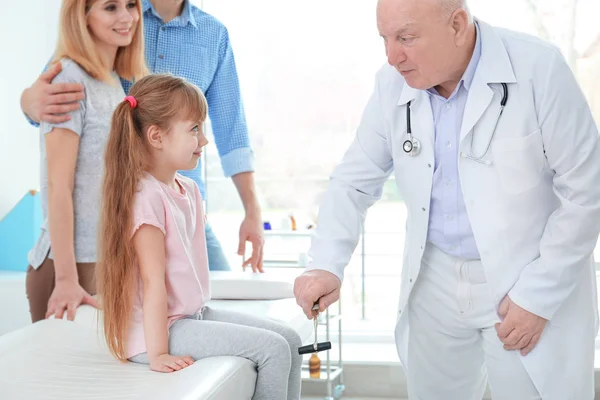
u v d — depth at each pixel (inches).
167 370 71.6
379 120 75.4
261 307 102.3
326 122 151.3
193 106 78.3
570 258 65.4
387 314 152.4
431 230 73.1
